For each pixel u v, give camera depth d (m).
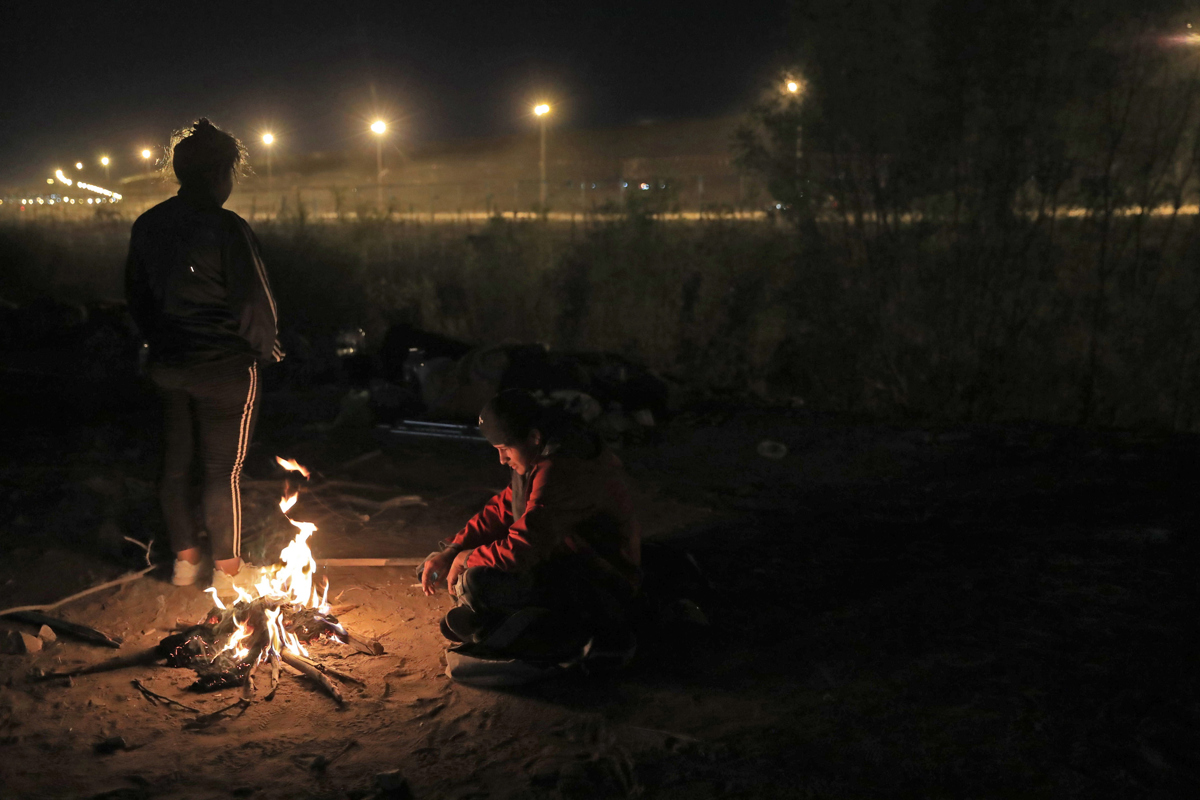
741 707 3.08
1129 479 5.59
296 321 10.71
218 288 3.51
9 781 2.62
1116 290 7.50
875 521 5.06
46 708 3.05
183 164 3.51
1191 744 2.73
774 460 6.38
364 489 5.70
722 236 10.25
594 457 3.40
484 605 3.44
